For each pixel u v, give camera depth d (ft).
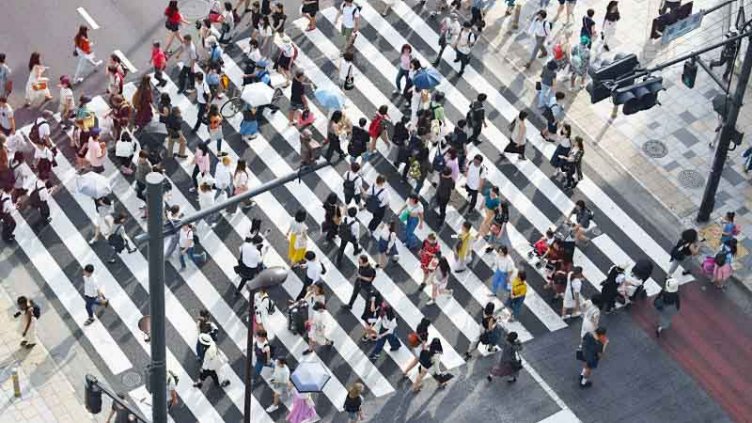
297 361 110.11
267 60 132.57
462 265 118.21
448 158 121.29
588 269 120.47
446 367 111.14
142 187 119.55
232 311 113.70
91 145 120.67
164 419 76.59
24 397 105.29
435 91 134.41
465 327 114.42
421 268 116.26
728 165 130.52
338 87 135.03
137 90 125.29
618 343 114.21
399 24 142.82
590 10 133.80
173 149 126.21
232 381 108.17
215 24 137.80
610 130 133.39
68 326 111.34
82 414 104.68
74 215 120.47
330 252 119.14
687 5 122.42
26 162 123.54
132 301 113.91
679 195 127.95
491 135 131.85
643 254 122.42
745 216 126.31
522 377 110.63
